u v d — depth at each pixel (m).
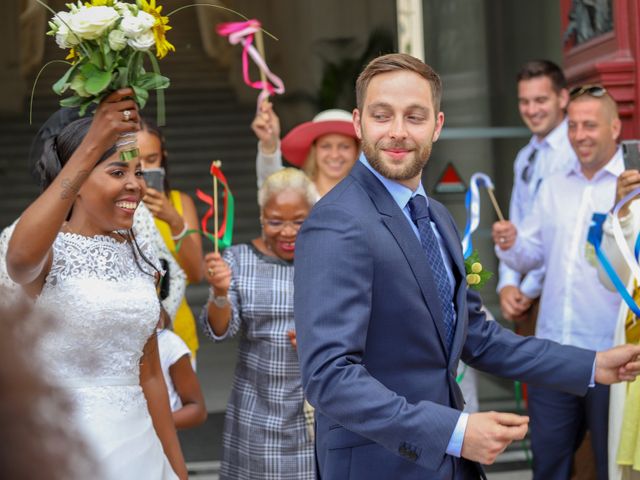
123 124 2.26
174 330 4.23
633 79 4.91
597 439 4.07
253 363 3.46
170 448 2.71
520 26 6.60
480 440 2.04
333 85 15.97
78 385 2.35
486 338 2.58
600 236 3.58
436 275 2.38
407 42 6.56
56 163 2.59
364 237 2.22
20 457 0.53
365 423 2.08
